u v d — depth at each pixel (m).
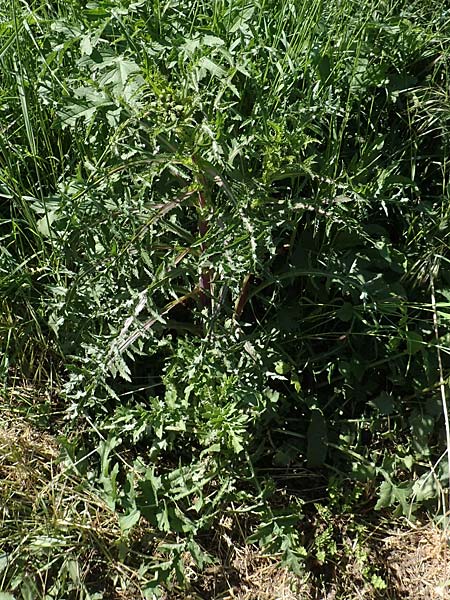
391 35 2.62
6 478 2.43
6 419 2.56
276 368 2.42
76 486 2.41
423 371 2.65
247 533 2.43
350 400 2.65
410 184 2.46
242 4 2.38
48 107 2.52
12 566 2.26
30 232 2.70
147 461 2.54
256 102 2.32
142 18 2.34
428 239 2.64
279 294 2.58
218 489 2.46
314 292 2.56
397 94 2.60
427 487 2.50
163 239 2.47
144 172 2.15
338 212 2.38
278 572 2.39
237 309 2.43
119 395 2.56
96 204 2.14
